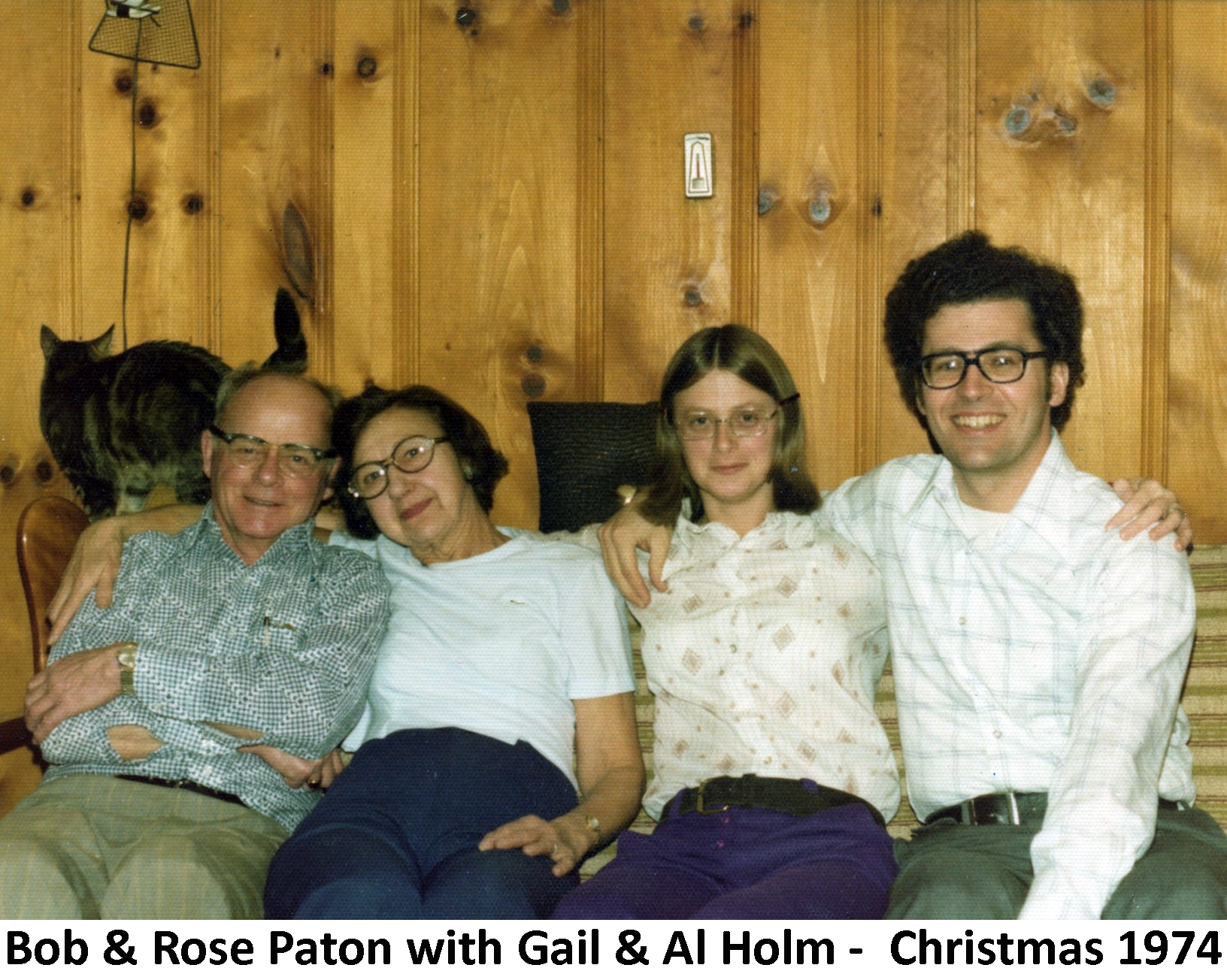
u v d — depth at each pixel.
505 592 1.80
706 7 2.29
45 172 2.47
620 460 2.03
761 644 1.70
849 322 2.27
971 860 1.47
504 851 1.50
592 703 1.77
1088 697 1.47
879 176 2.26
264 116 2.42
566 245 2.35
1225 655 1.83
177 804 1.69
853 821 1.58
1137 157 2.20
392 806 1.60
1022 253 1.67
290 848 1.55
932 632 1.67
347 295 2.40
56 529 1.93
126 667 1.70
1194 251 2.20
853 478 1.93
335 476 1.92
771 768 1.66
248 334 2.43
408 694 1.76
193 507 1.98
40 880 1.49
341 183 2.40
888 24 2.25
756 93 2.28
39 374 2.47
